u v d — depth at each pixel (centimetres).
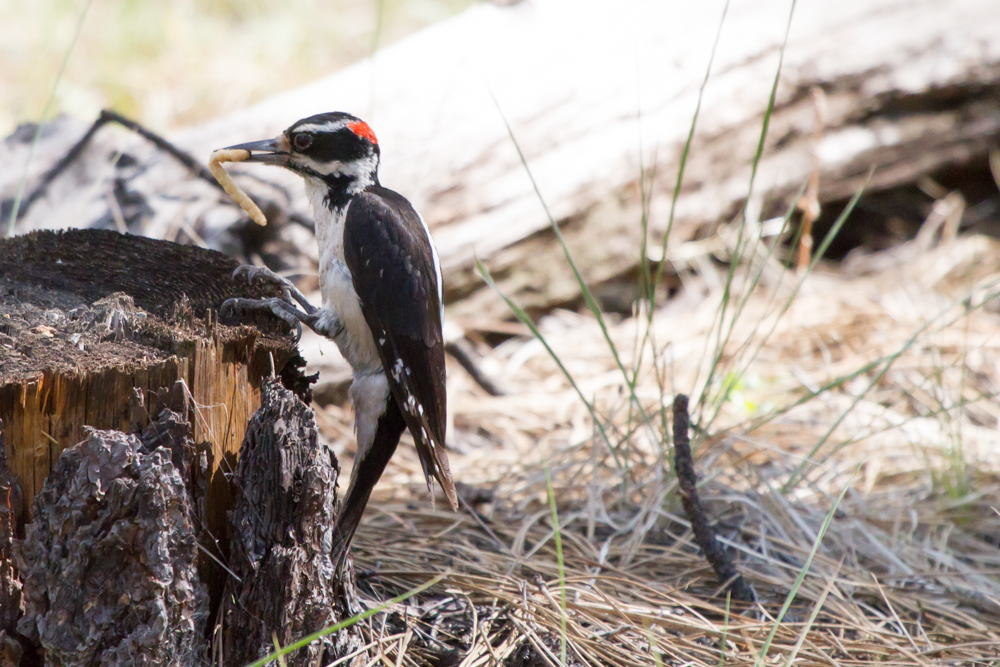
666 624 579
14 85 1562
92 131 976
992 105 1292
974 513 761
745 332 1093
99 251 576
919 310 1134
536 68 1165
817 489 739
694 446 740
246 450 463
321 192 623
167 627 436
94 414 433
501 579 604
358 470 587
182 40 1752
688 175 1175
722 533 705
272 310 520
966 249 1272
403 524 702
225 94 1617
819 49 1232
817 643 578
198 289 543
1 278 522
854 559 678
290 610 469
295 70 1728
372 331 574
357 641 510
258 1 1986
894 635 589
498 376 1034
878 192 1366
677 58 1195
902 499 779
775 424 909
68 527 417
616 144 1127
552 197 1088
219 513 477
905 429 897
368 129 621
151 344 459
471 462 866
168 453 425
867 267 1284
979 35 1270
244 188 962
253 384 490
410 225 595
